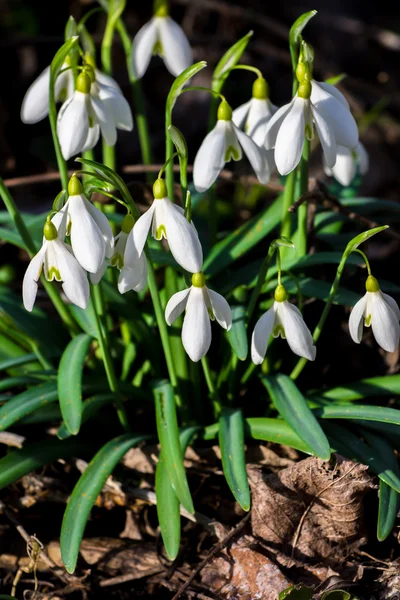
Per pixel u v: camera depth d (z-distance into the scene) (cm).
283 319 55
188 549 60
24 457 59
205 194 68
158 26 63
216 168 58
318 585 58
